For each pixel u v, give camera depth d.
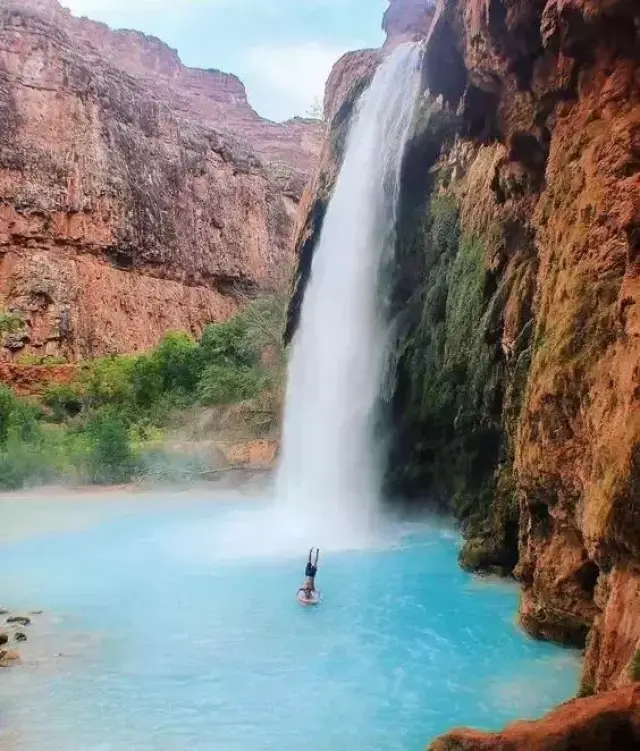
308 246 25.25
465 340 15.85
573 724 4.57
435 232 18.38
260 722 7.57
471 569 14.16
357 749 7.03
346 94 24.23
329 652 9.66
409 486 20.02
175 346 43.34
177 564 14.81
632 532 6.30
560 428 8.73
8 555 15.73
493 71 11.23
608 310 7.75
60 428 36.19
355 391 20.73
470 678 8.73
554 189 9.59
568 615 9.57
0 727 7.38
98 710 7.82
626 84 8.12
